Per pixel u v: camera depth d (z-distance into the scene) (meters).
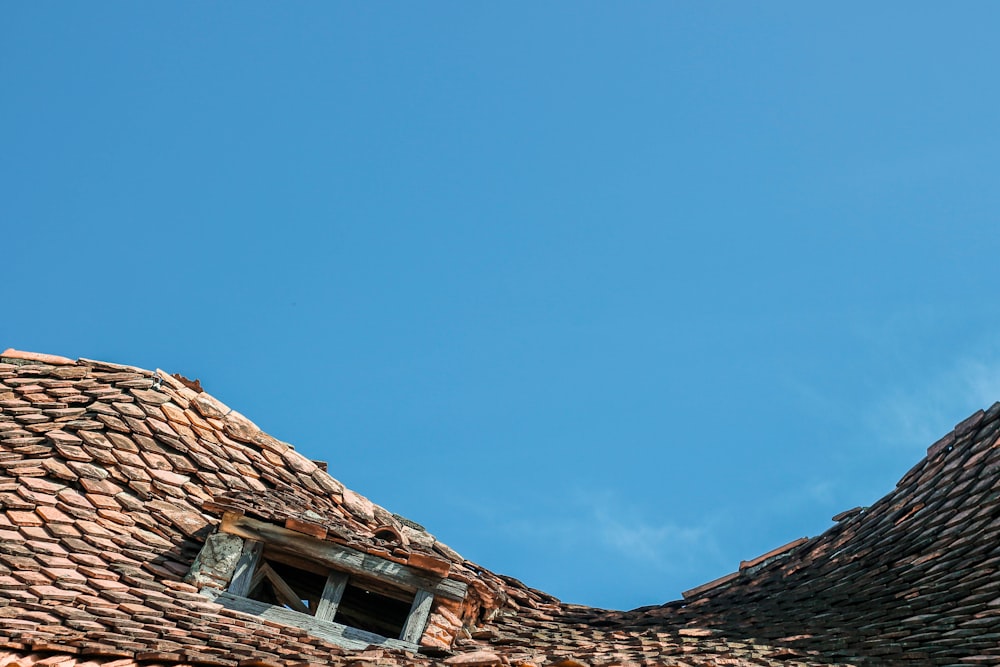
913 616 9.95
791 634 10.47
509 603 12.02
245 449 11.91
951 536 10.91
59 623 8.28
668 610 12.72
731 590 13.22
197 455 11.39
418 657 9.26
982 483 11.09
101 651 7.89
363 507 12.24
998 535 10.21
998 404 11.76
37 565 9.20
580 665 8.76
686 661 9.13
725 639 10.41
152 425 11.33
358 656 8.94
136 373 11.93
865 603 10.84
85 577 9.30
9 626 7.94
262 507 10.52
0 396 11.34
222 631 8.99
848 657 9.49
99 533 9.96
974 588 9.76
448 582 10.36
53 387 11.61
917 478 12.50
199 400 11.94
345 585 10.29
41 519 9.85
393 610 11.23
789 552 13.50
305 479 12.05
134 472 10.81
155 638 8.40
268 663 8.23
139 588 9.40
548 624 11.71
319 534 10.26
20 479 10.25
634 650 9.99
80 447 10.77
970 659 8.66
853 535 12.79
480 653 9.30
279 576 10.42
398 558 10.35
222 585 9.95
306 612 10.41
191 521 10.66
